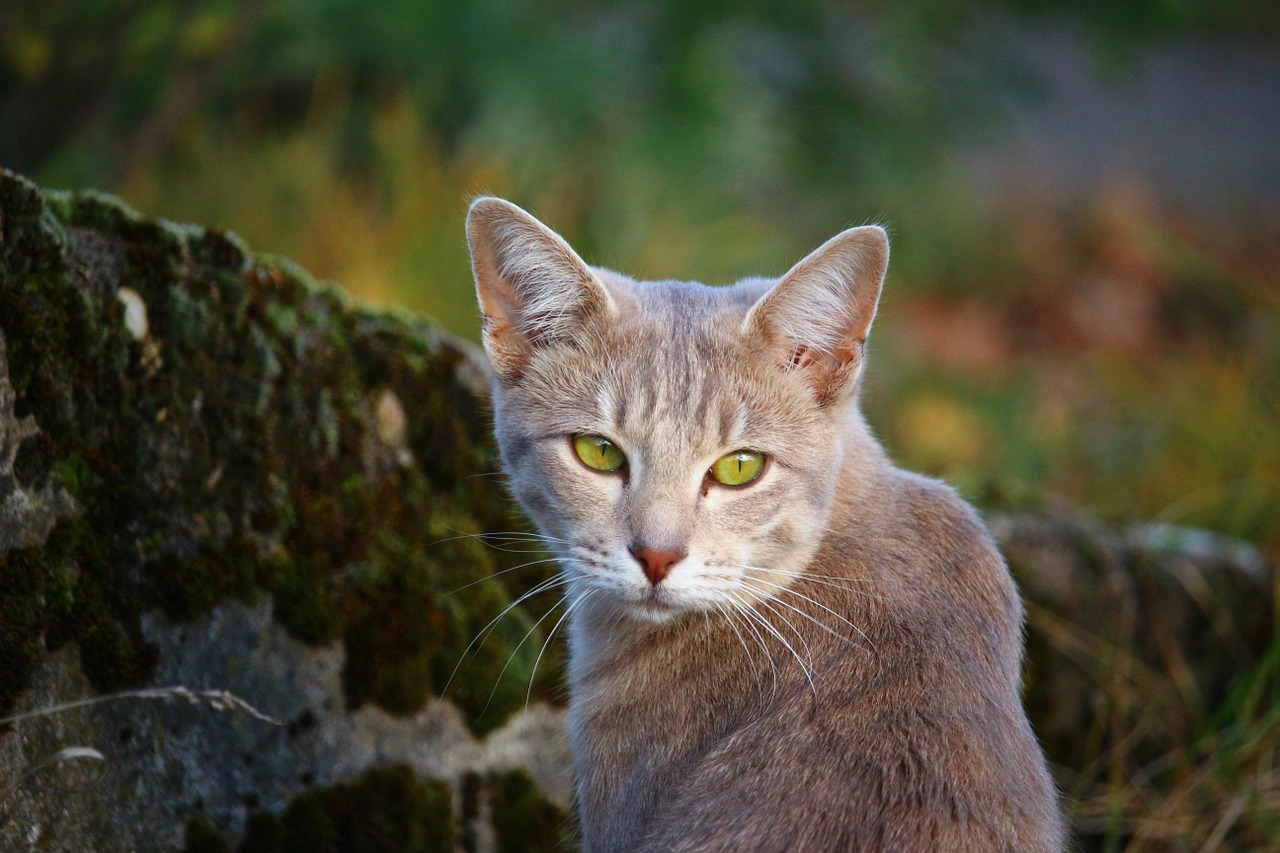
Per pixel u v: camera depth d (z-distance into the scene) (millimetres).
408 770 5926
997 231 17875
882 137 14086
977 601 5414
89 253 5301
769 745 4945
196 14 12250
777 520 5539
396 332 6293
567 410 5598
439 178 12281
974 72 14766
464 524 6328
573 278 5602
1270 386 11039
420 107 13016
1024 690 7504
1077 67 24047
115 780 5148
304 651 5723
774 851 4500
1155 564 8102
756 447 5492
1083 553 7883
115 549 5254
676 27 12648
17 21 12078
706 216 12344
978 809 4582
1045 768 5195
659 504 5395
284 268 5945
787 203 14016
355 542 5938
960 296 17047
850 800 4594
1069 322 16641
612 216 12102
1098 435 12977
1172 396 12547
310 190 12109
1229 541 8672
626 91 12266
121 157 12719
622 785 5449
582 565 5543
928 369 14664
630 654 5660
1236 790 7484
